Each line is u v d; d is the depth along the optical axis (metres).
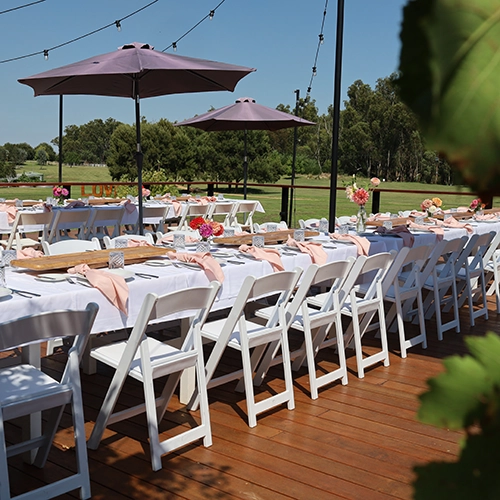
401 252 4.16
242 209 8.96
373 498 2.46
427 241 5.67
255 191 36.28
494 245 5.68
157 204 8.45
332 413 3.32
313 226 6.41
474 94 0.18
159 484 2.53
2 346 2.14
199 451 2.83
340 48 5.48
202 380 2.88
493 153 0.18
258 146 35.19
